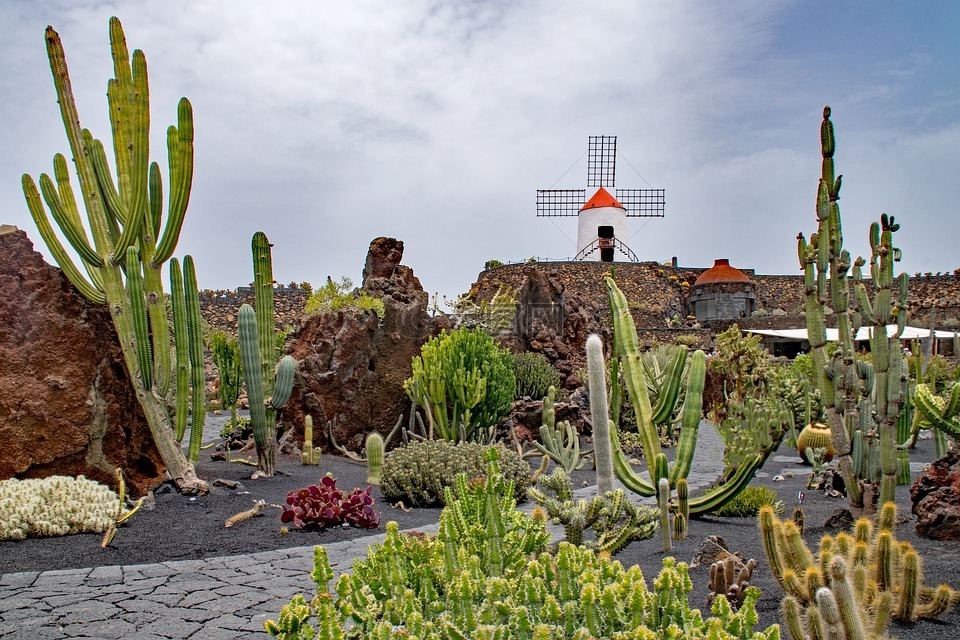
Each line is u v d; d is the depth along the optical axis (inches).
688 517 324.2
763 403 346.3
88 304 379.2
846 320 261.3
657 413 314.0
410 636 111.5
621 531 255.8
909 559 175.0
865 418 259.3
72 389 364.5
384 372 601.3
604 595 114.7
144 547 283.9
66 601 220.7
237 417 611.5
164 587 235.5
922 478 287.4
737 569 228.2
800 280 2476.6
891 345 249.4
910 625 176.6
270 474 460.1
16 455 348.2
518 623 109.9
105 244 369.4
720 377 895.7
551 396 608.4
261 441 457.4
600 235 2591.0
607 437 279.9
